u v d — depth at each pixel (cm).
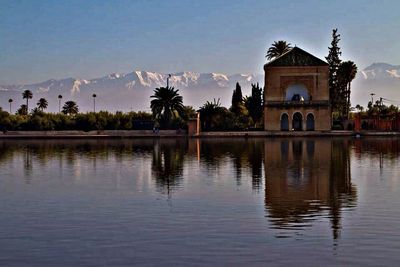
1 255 1404
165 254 1398
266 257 1363
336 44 10312
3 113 9856
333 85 10275
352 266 1291
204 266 1301
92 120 9681
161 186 2623
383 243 1477
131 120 9881
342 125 10181
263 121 9819
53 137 8762
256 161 3981
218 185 2638
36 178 3019
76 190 2508
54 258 1376
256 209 1973
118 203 2128
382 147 5600
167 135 8775
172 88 9862
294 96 9388
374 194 2300
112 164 3869
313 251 1409
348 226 1678
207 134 8662
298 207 2009
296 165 3638
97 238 1562
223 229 1655
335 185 2598
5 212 1959
